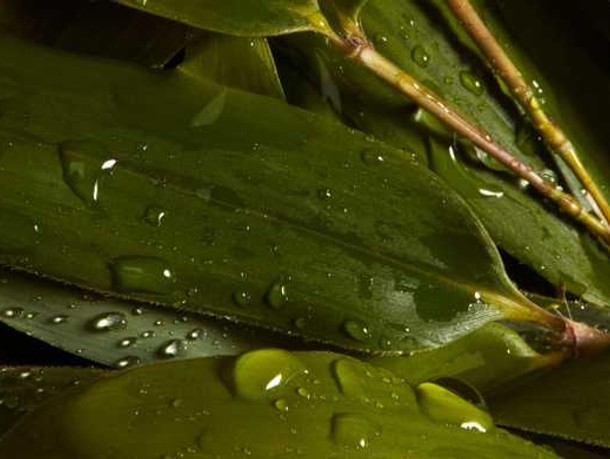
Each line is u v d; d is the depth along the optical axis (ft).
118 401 0.49
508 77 0.59
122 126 0.56
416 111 0.62
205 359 0.51
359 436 0.50
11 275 0.57
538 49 0.64
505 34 0.64
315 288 0.56
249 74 0.60
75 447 0.48
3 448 0.48
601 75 0.65
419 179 0.57
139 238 0.55
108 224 0.55
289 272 0.56
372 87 0.62
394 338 0.56
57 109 0.56
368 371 0.53
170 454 0.48
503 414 0.58
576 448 0.60
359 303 0.56
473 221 0.56
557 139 0.60
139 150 0.56
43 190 0.55
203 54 0.60
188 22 0.54
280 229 0.56
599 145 0.64
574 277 0.62
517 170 0.59
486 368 0.59
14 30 0.60
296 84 0.63
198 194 0.55
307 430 0.49
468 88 0.63
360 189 0.56
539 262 0.62
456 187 0.62
